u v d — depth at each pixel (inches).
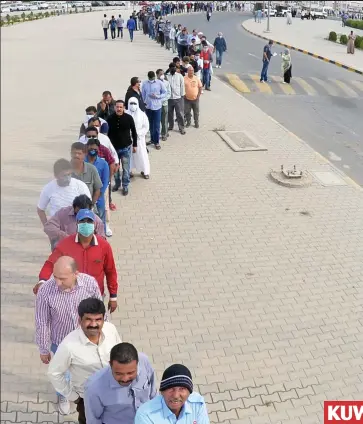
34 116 417.7
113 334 163.0
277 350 238.7
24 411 195.9
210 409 203.9
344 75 938.1
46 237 313.1
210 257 315.6
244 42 1392.7
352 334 251.8
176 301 271.9
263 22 2070.6
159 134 505.4
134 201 387.9
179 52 974.4
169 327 251.3
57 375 160.2
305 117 650.8
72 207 220.5
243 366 227.6
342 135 579.5
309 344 243.4
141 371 147.0
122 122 371.9
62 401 194.1
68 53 803.4
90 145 275.0
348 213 381.1
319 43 1392.7
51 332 178.9
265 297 278.5
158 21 1274.6
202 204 386.6
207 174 444.8
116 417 148.3
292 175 430.0
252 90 790.5
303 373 225.1
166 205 383.2
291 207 386.9
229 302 273.1
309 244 335.0
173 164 465.4
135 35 1428.4
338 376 224.2
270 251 324.8
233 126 587.5
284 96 759.7
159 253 318.0
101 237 202.7
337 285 291.9
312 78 891.4
